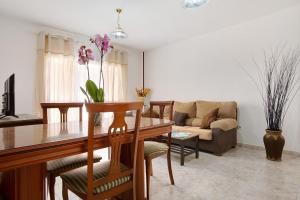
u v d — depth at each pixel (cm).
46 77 382
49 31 391
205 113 393
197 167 268
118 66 509
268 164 277
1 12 328
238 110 384
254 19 360
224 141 332
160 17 347
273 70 339
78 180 130
